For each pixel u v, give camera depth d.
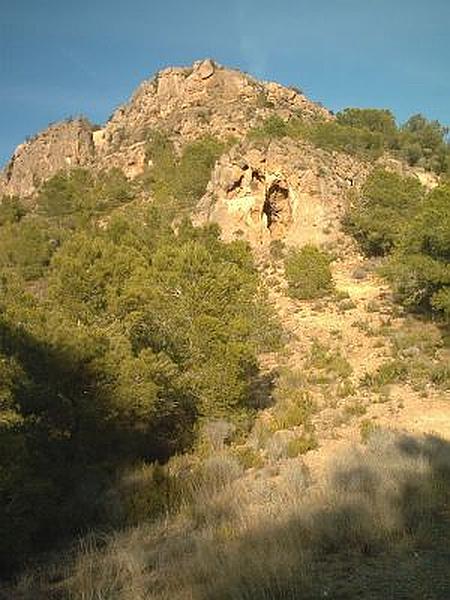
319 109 102.81
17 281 40.38
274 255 47.28
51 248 48.84
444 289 25.64
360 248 46.50
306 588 6.91
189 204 64.69
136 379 14.52
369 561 7.64
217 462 13.80
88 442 13.84
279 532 8.64
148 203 69.81
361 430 15.54
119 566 8.77
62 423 13.02
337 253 46.09
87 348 13.85
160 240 39.69
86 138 113.00
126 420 14.33
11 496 10.19
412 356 23.28
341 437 15.62
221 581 7.11
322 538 8.41
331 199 49.78
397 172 54.84
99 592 7.71
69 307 22.02
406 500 9.58
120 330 17.80
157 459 15.72
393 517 8.64
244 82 101.56
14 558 10.05
